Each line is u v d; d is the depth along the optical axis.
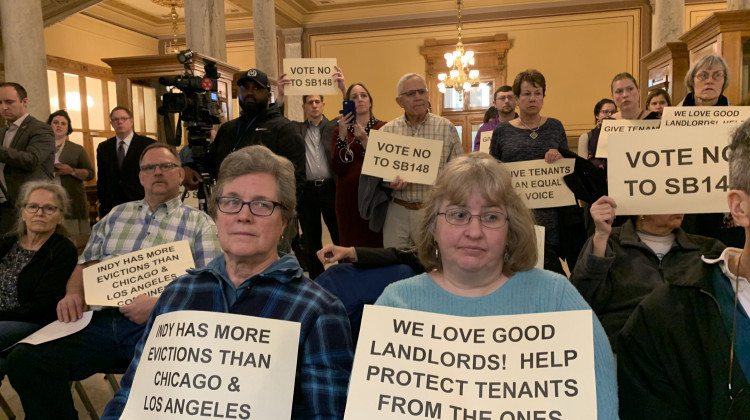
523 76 3.03
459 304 1.29
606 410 1.09
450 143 3.22
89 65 11.02
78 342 2.22
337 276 1.82
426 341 1.16
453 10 11.83
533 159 2.97
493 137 3.19
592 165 2.63
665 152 1.70
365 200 3.14
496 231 1.28
